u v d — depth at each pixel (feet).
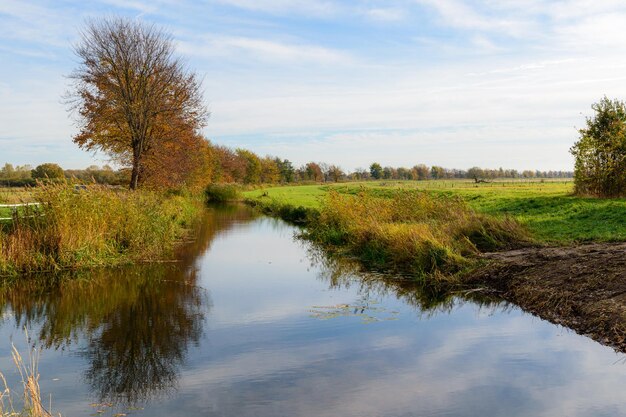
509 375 21.67
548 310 30.09
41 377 22.20
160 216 63.05
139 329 28.96
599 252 36.32
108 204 53.31
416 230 46.93
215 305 34.12
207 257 54.65
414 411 18.57
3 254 43.27
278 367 22.94
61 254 45.57
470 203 92.89
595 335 25.84
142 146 95.40
